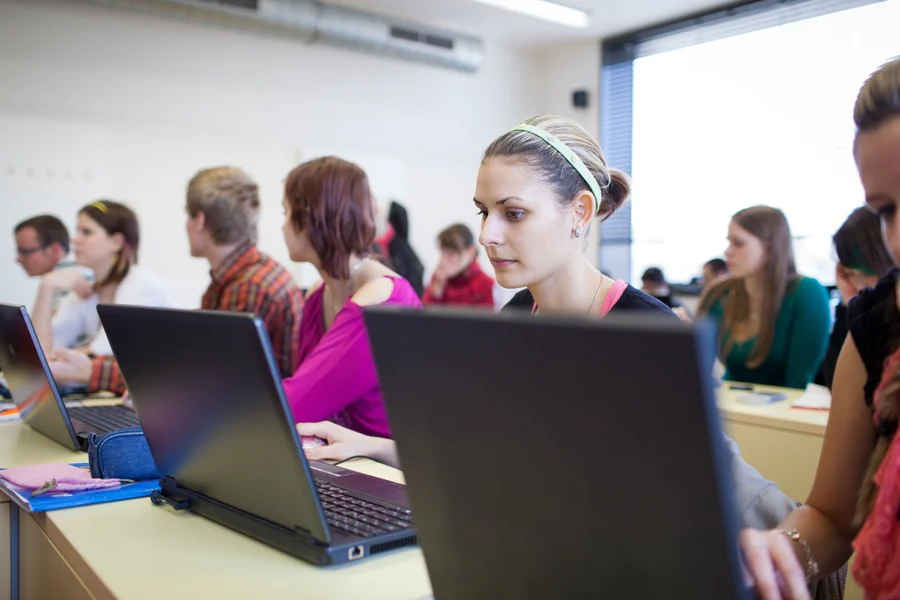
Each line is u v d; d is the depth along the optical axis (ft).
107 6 14.87
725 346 10.19
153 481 4.31
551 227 4.08
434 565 2.38
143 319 3.42
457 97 20.29
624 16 18.49
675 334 1.49
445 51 18.66
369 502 3.68
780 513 3.20
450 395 2.02
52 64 14.85
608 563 1.84
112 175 15.51
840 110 15.83
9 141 14.46
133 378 3.74
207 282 16.66
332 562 3.03
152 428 3.80
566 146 4.11
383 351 2.18
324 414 5.79
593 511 1.81
